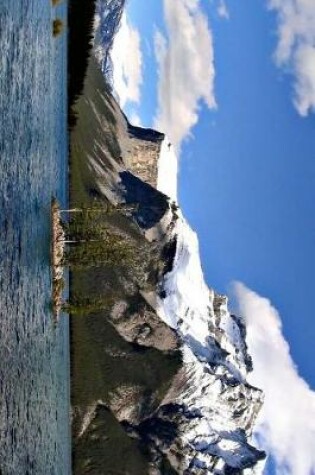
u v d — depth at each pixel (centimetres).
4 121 6134
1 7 6075
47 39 11431
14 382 6147
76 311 12875
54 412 10962
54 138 12975
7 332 5944
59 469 12181
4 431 5500
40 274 9212
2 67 6075
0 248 5703
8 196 6241
